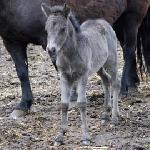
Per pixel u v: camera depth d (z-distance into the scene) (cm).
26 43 1959
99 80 2416
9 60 2930
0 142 1623
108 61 1744
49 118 1858
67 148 1541
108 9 2044
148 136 1647
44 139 1638
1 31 1931
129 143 1584
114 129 1706
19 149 1562
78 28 1548
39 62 2870
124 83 2147
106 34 1731
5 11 1897
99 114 1873
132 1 2153
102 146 1560
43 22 1877
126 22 2183
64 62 1527
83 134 1578
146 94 2139
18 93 2273
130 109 1956
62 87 1562
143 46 2261
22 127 1756
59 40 1470
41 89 2320
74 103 1988
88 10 1998
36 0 1881
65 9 1495
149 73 2278
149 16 2241
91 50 1605
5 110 2000
